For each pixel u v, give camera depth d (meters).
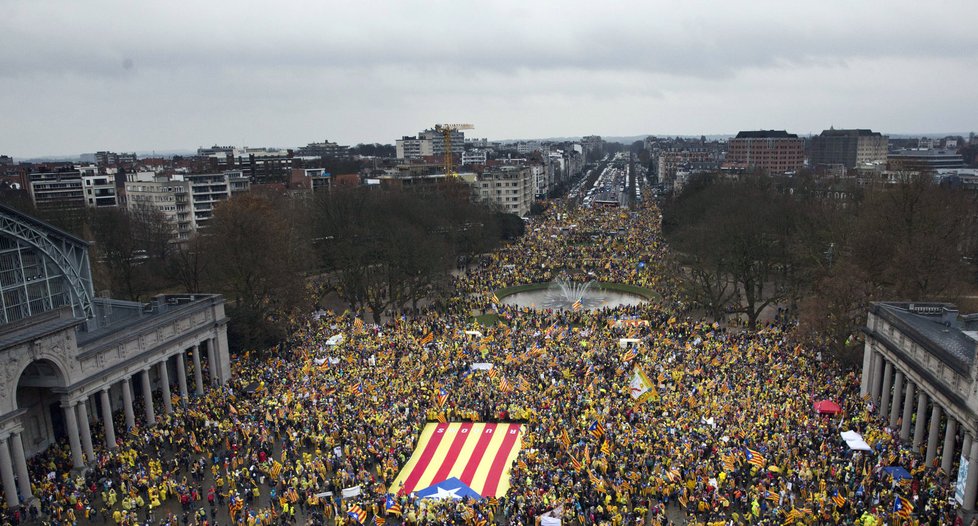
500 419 86.44
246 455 76.38
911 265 101.25
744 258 131.12
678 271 163.62
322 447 78.94
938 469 67.75
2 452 66.56
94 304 95.31
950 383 66.19
